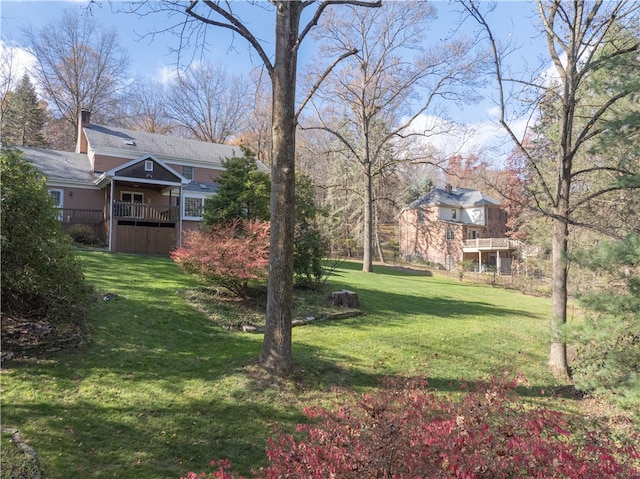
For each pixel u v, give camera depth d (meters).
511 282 23.56
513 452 2.68
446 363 7.54
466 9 8.43
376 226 32.59
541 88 8.84
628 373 5.34
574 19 7.84
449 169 22.50
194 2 6.33
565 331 5.92
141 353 6.36
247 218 11.23
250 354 6.79
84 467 3.78
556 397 6.79
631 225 7.81
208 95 34.78
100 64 32.72
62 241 6.50
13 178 5.91
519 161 15.12
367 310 11.02
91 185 21.05
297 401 5.51
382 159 26.45
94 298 8.12
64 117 33.53
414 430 2.76
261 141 36.66
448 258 33.66
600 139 6.51
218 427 4.74
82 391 5.02
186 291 10.06
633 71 6.72
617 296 5.53
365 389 6.11
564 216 7.81
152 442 4.31
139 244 17.77
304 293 11.57
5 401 4.54
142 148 23.73
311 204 12.27
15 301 6.14
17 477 3.46
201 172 25.62
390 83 22.50
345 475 2.52
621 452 3.14
